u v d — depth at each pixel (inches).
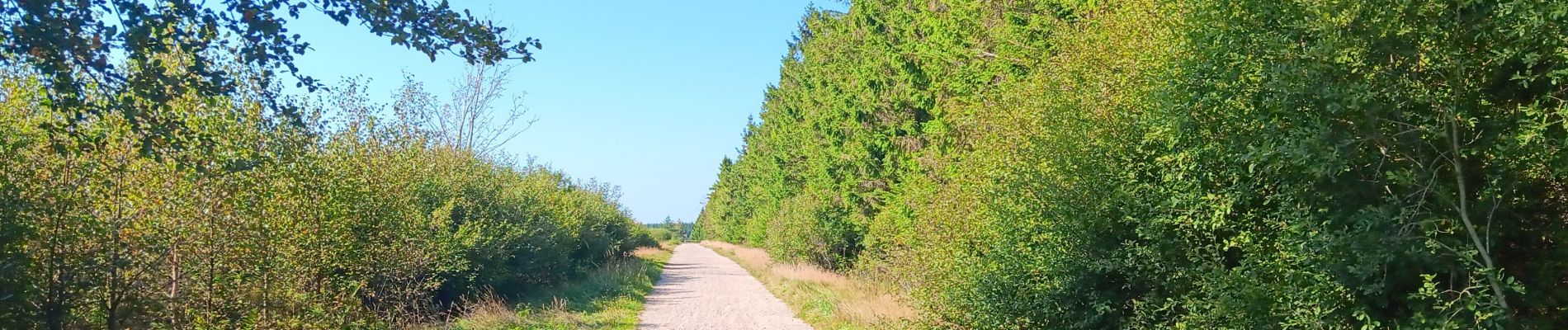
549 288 823.1
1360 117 179.3
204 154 271.0
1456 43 178.4
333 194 386.9
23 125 257.1
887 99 796.0
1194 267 272.1
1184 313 289.6
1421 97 176.9
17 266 249.9
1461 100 181.6
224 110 302.7
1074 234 308.8
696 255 2226.9
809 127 1175.6
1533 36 165.8
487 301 606.5
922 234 440.5
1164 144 289.6
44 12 179.8
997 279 333.1
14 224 245.0
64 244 276.2
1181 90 233.8
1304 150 178.4
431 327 507.2
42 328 269.7
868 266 707.4
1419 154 182.7
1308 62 181.9
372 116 453.4
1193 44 232.5
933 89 639.1
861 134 866.8
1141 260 296.0
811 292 770.2
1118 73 327.9
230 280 349.1
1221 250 276.8
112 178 288.7
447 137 811.4
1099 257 305.7
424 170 590.2
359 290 460.8
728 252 2385.6
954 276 366.9
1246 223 253.0
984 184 357.7
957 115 535.2
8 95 257.3
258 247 347.6
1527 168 186.7
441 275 577.3
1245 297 220.4
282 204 356.2
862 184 936.3
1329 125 182.2
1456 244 182.1
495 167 834.8
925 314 401.1
